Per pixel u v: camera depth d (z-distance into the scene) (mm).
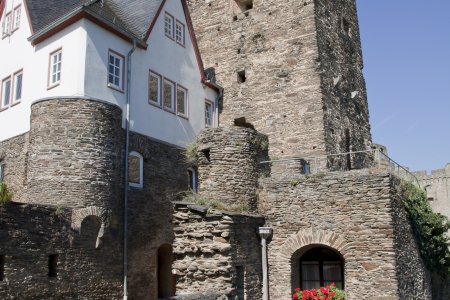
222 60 22969
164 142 19047
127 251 16250
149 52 18938
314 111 20047
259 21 22219
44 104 15125
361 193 13141
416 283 14164
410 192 14703
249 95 21844
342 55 23062
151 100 18781
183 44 21125
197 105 21359
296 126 20328
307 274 14867
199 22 24094
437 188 46219
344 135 21625
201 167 14703
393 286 12359
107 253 15102
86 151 14922
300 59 20797
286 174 15703
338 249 13156
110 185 15336
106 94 16688
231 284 12180
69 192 14422
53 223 13555
